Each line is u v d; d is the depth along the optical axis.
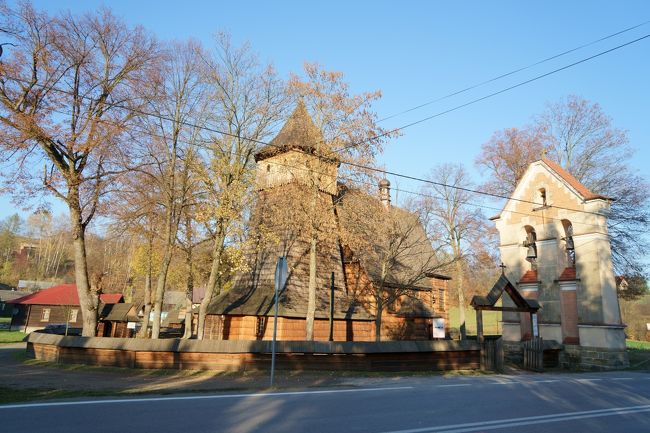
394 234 26.25
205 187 24.47
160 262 34.22
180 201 24.30
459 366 20.06
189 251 27.94
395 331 31.64
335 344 17.56
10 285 92.25
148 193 23.19
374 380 15.64
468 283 54.50
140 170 22.16
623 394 14.05
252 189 24.80
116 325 42.59
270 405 10.06
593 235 25.92
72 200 21.14
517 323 28.81
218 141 24.17
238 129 24.52
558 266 27.45
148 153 22.97
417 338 33.75
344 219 22.34
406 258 35.72
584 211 26.56
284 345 17.11
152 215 24.08
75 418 8.24
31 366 18.45
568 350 25.88
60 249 101.50
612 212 31.72
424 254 38.59
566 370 24.05
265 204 24.23
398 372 18.03
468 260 38.03
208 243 30.47
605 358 24.20
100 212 22.42
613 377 19.75
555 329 26.95
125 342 17.56
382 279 25.89
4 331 53.25
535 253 29.72
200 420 8.33
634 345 44.34
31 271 99.75
